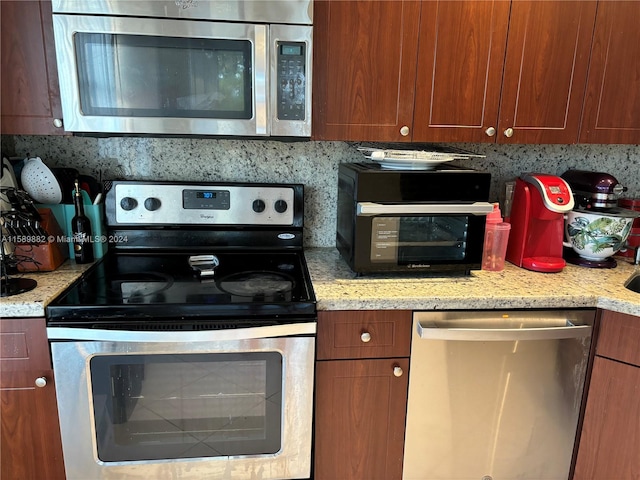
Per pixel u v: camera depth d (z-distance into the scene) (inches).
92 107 52.4
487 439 59.0
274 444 55.1
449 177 55.8
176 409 53.2
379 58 57.0
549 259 64.6
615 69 60.1
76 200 61.6
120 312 49.3
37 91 54.4
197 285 56.4
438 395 56.7
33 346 49.6
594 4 57.8
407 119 59.2
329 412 55.9
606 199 65.3
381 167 60.1
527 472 60.9
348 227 60.7
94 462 53.1
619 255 72.4
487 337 52.7
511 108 60.1
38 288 52.5
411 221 57.7
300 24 52.4
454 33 57.2
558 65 59.2
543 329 53.7
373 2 55.3
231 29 51.5
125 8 50.3
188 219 67.6
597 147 75.4
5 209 55.8
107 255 67.0
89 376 50.2
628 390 55.2
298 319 51.4
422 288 56.2
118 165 69.6
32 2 52.0
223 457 54.7
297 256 69.6
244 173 71.8
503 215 74.0
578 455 60.4
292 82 53.9
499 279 60.2
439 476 60.0
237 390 53.1
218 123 54.1
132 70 52.0
